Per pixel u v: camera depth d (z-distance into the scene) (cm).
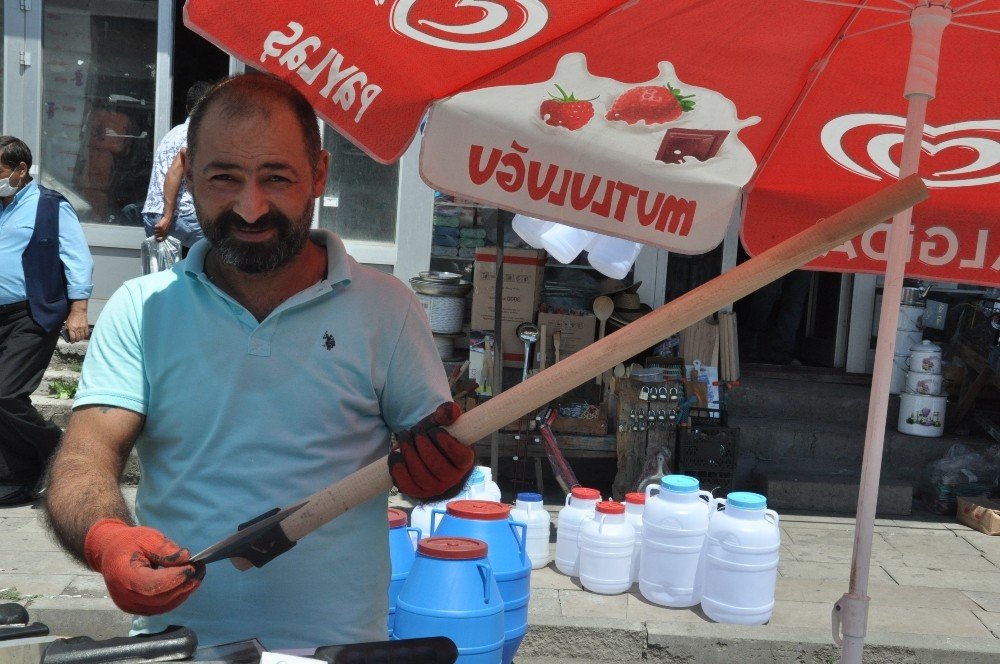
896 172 255
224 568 174
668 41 223
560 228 541
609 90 235
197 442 175
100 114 752
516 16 207
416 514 451
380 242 740
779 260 139
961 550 581
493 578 333
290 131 165
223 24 192
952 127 243
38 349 572
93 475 158
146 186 759
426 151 231
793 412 752
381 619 187
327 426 176
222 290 178
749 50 228
